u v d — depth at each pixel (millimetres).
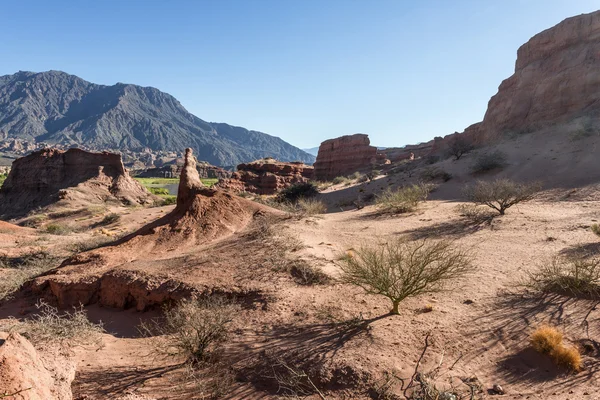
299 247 12062
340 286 9086
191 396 5508
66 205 53250
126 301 10227
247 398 5387
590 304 6906
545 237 12133
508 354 5688
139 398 5414
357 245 13211
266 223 15211
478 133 51688
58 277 11602
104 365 6684
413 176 39500
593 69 38406
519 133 40750
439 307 7473
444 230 14961
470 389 4902
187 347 6707
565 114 39312
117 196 60062
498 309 7125
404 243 12609
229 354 6672
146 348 7453
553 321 6457
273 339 6934
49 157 63750
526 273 8883
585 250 10125
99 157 63594
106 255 13141
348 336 6598
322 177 88500
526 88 45062
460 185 31578
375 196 32594
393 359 5699
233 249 12492
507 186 18219
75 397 5496
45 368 4734
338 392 5242
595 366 5156
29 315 10328
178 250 13875
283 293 8852
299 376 5387
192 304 8078
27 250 21969
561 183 24219
